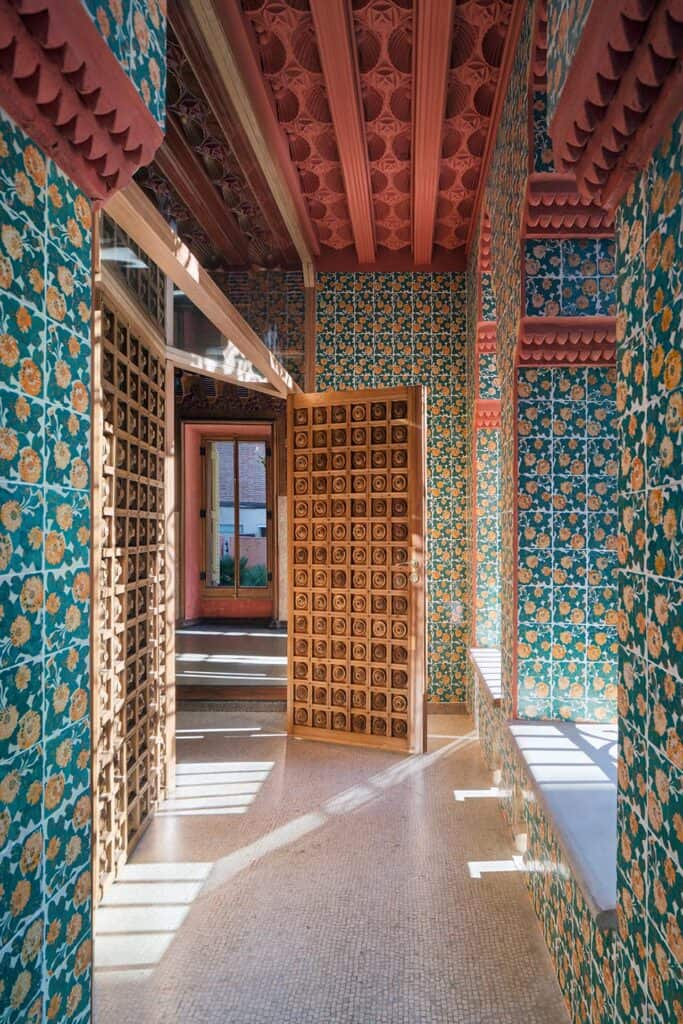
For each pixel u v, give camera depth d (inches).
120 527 108.2
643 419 48.9
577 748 98.0
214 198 162.7
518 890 102.7
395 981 82.7
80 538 51.8
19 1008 42.4
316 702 179.0
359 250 204.2
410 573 166.9
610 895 60.0
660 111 42.8
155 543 129.0
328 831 123.3
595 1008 64.6
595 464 110.4
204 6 102.0
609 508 110.4
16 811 42.1
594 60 43.4
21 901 42.7
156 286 126.4
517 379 111.2
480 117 143.9
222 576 406.3
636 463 50.4
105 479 99.2
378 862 111.7
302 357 209.8
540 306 107.3
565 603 110.7
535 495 111.2
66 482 49.3
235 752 169.0
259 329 188.5
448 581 207.0
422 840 119.4
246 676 239.5
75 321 50.8
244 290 188.2
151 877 107.3
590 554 110.3
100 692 99.0
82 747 52.0
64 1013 48.6
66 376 49.3
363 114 140.8
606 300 107.0
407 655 167.6
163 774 137.5
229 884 105.2
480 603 192.7
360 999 79.7
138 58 51.4
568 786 84.5
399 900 100.3
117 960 87.0
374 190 174.1
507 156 123.7
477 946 89.3
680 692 42.4
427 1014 77.2
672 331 43.4
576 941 72.7
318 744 175.2
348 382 210.4
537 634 111.3
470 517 200.1
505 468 122.8
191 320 139.5
